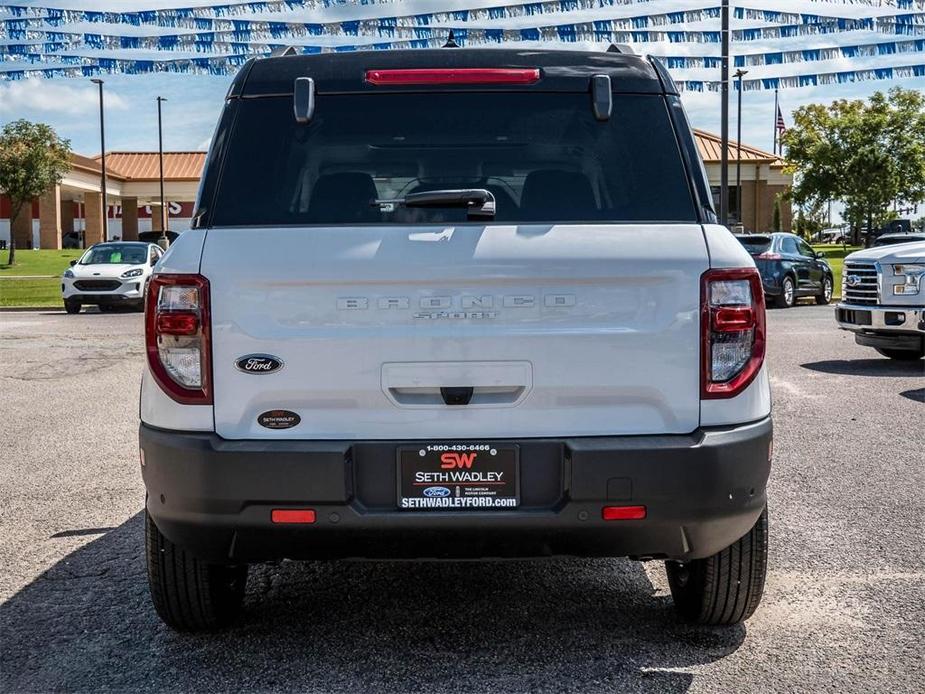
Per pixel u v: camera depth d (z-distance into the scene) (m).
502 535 3.06
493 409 3.05
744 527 3.18
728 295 3.07
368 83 3.36
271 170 3.26
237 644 3.62
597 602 4.04
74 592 4.18
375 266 3.03
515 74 3.37
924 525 5.07
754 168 54.22
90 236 60.53
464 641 3.63
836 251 48.84
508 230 3.10
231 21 14.34
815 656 3.48
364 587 4.24
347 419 3.05
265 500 3.01
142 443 3.14
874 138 46.81
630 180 3.25
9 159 42.06
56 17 14.75
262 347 3.04
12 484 6.10
